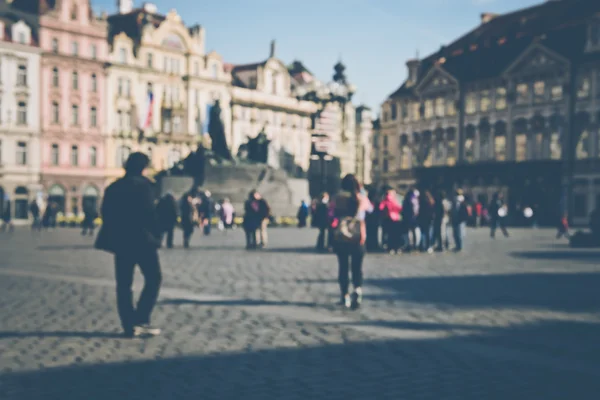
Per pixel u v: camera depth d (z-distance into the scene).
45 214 42.94
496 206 33.88
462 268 16.38
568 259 19.31
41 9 68.00
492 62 67.00
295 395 5.67
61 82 68.88
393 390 5.81
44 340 7.79
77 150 70.50
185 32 80.06
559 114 59.75
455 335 8.14
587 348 7.45
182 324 8.78
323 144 33.06
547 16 65.56
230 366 6.63
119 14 80.12
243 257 19.62
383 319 9.22
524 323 8.95
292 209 48.84
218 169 46.84
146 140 75.81
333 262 17.94
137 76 75.25
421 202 21.53
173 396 5.64
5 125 64.88
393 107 80.50
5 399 5.53
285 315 9.49
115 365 6.66
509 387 5.89
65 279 13.78
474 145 68.00
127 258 7.98
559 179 59.16
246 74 92.00
